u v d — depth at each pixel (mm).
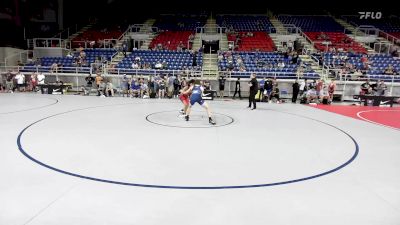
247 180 4316
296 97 15836
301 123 9094
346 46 23156
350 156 5641
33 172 4422
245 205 3557
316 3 30938
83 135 6723
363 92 16031
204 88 15719
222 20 29250
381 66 19328
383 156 5707
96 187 3949
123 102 13148
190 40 24125
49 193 3742
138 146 5910
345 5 30375
